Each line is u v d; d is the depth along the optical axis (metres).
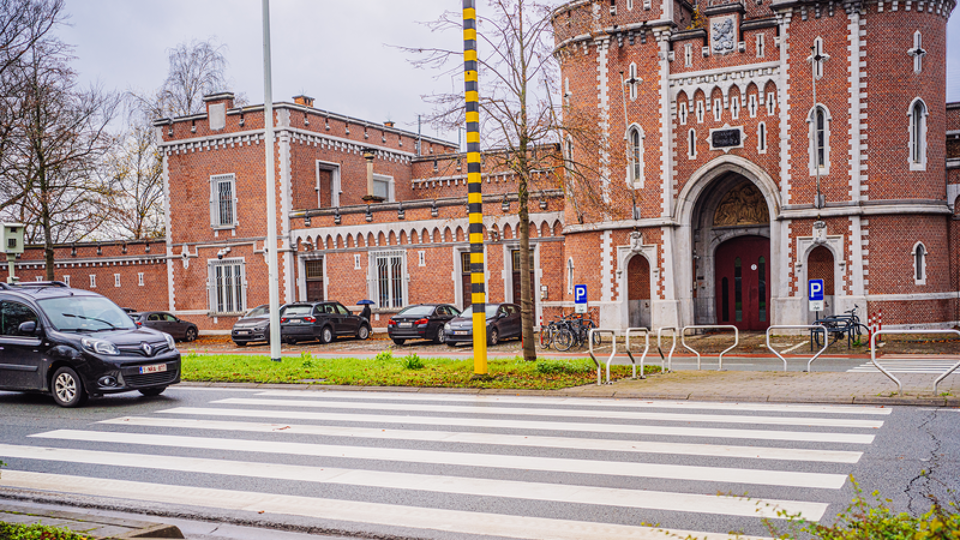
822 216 23.95
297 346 28.19
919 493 6.38
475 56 14.61
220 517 6.46
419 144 44.09
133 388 13.30
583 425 9.96
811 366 16.52
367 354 23.50
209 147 37.09
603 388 13.12
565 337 23.33
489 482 7.24
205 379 16.30
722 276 27.97
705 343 23.59
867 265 23.52
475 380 14.35
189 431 10.44
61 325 13.70
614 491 6.78
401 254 32.91
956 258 24.56
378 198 36.41
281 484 7.43
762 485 6.80
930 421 9.44
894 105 23.39
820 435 8.83
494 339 25.64
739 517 5.95
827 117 23.98
